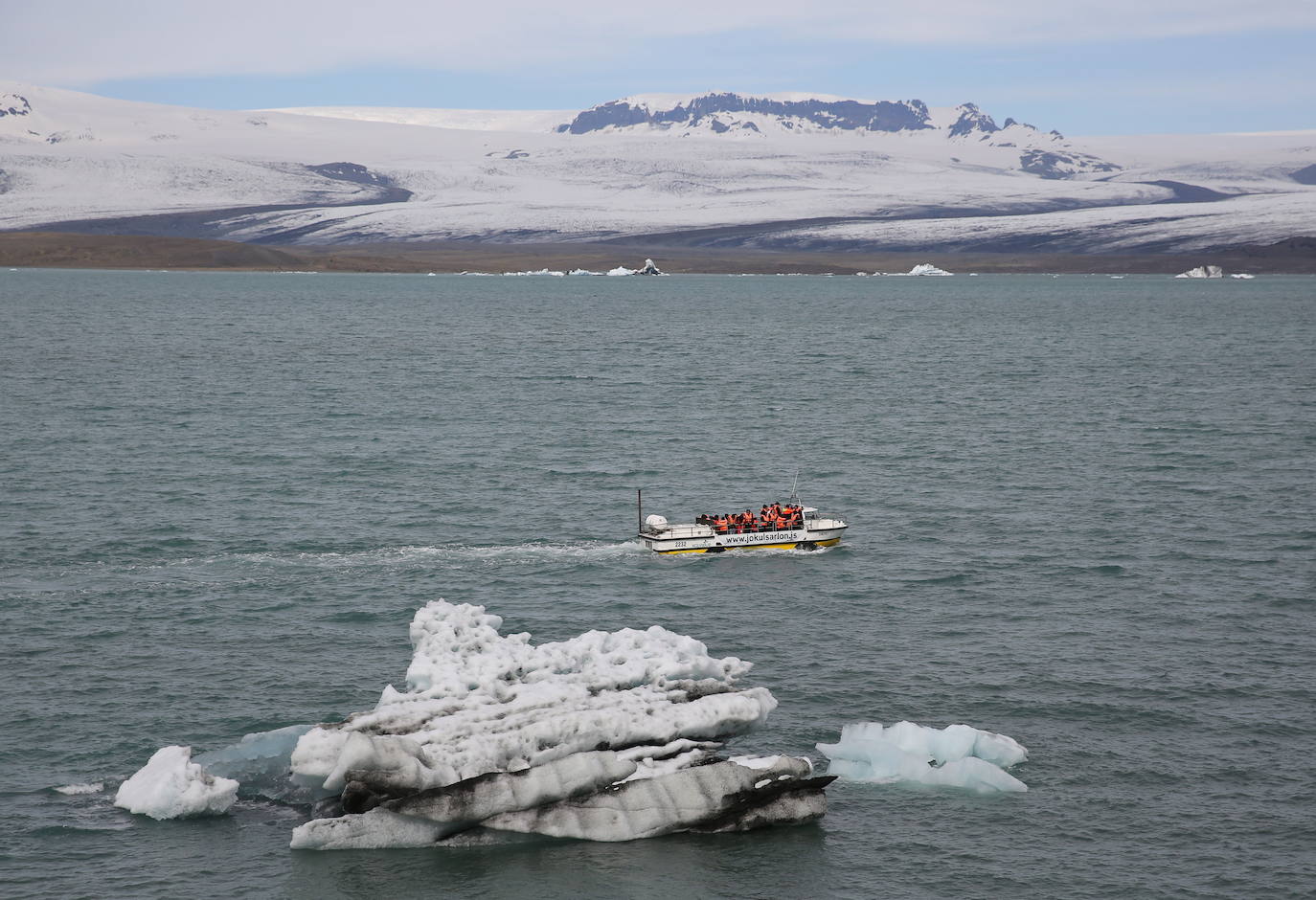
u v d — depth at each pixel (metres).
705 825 42.50
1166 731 49.66
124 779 45.09
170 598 64.38
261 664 55.59
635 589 67.19
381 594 65.69
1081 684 54.16
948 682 54.44
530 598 65.38
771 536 74.38
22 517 79.38
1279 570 70.50
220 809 42.94
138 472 93.38
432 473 95.06
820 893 39.31
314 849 41.00
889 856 41.38
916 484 93.19
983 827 42.91
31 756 46.53
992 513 83.81
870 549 75.25
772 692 53.19
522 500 86.81
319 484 90.50
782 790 43.38
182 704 51.25
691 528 74.19
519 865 40.47
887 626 61.56
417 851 41.09
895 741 47.72
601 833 41.81
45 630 59.34
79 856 40.41
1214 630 60.78
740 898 39.00
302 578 68.06
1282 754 47.69
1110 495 89.06
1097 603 64.88
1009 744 47.28
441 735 42.06
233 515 81.12
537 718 42.78
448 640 47.84
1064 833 42.50
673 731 43.62
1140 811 43.72
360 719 42.38
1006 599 65.69
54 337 199.38
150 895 38.50
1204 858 41.00
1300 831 42.38
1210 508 84.75
